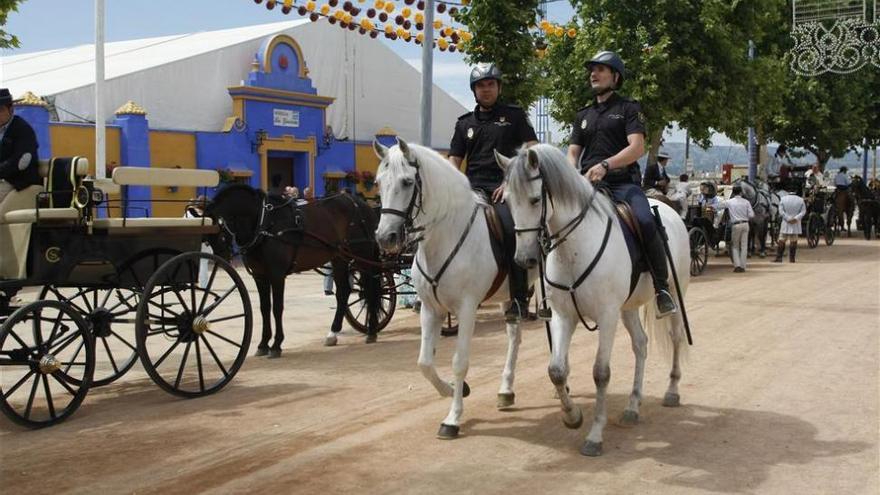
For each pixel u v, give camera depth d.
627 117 6.54
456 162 7.57
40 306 6.68
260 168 22.88
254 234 9.43
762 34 20.78
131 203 19.25
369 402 7.39
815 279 16.09
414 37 15.07
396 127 27.91
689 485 5.19
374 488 5.21
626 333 10.44
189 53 22.86
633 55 18.14
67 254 7.09
